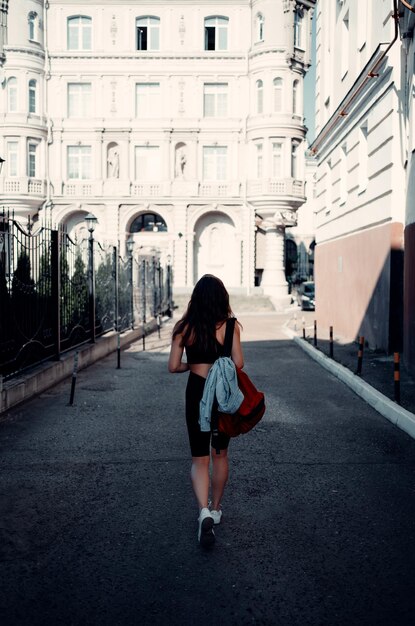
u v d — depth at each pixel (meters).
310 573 4.24
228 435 4.67
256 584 4.08
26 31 42.44
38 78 43.19
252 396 4.63
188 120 44.19
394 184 14.33
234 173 44.56
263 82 43.25
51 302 12.40
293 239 65.75
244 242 44.81
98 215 44.69
